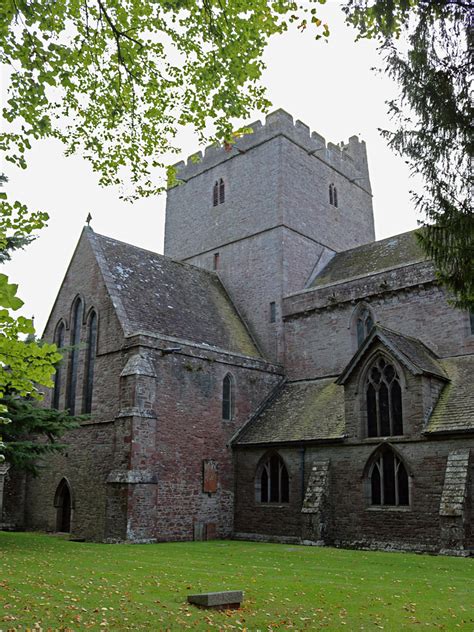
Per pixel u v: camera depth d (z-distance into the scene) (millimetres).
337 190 42875
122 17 11156
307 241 38531
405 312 29703
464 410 23109
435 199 12602
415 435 23516
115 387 27328
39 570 14211
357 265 35781
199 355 29219
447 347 27750
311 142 41219
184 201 44250
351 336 31641
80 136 12383
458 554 20438
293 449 27734
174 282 34562
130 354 27031
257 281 37219
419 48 12039
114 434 26312
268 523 27844
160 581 13328
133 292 30594
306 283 37469
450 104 12047
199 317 33281
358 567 17125
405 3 10969
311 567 16969
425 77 12141
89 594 11273
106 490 25828
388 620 10367
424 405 23734
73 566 15328
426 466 23016
